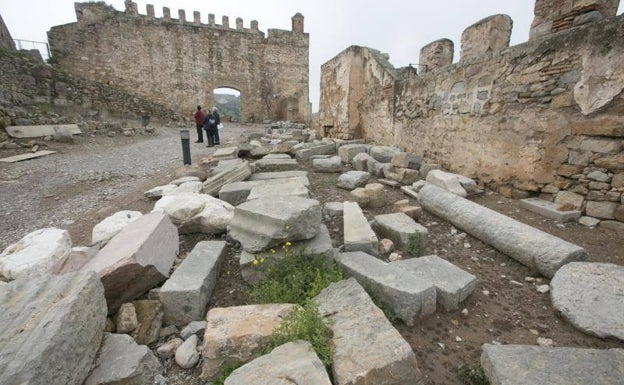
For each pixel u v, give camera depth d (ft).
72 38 65.98
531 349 6.42
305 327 6.53
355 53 33.09
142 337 7.55
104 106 54.95
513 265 11.03
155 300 8.29
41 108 43.52
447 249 12.38
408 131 26.27
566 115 14.07
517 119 16.33
